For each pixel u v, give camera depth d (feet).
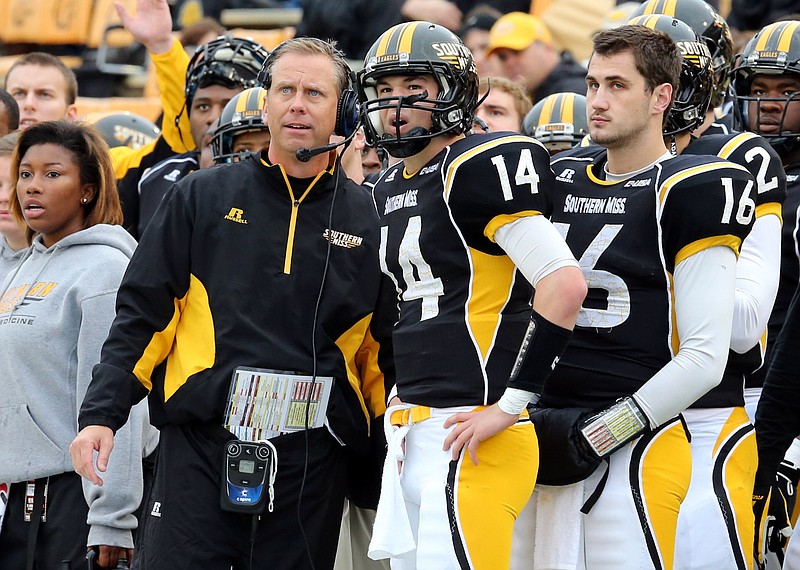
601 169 40.70
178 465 40.78
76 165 47.37
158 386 41.34
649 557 38.14
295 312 41.09
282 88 41.19
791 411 45.50
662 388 37.65
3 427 45.62
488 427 35.91
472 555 36.06
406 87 37.78
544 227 36.01
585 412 38.86
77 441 39.42
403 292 38.60
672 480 38.47
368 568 46.24
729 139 42.27
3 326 46.21
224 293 40.81
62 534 45.39
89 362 45.27
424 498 36.70
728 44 48.88
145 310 40.83
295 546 41.06
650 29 39.40
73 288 45.93
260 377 40.47
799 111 50.03
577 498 38.78
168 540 40.50
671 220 38.22
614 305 39.04
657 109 39.40
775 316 49.47
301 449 40.98
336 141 49.01
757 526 45.16
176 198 41.52
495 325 36.78
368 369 42.98
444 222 36.96
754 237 41.34
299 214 41.52
